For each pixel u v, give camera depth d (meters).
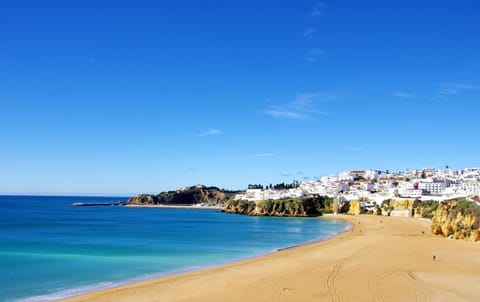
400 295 35.84
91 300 34.50
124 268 50.38
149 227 129.00
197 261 56.56
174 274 46.69
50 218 167.00
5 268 49.59
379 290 37.56
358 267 49.19
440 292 36.94
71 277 44.66
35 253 63.00
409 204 193.75
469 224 78.00
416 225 129.62
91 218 176.25
